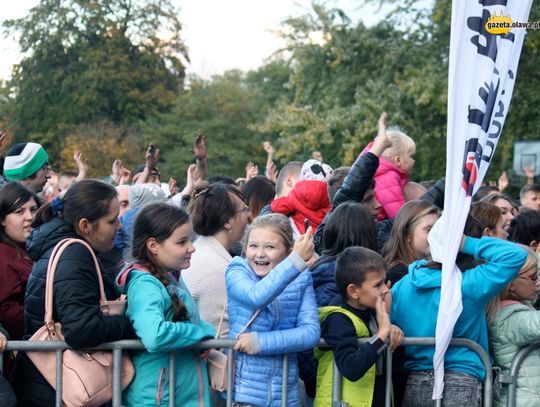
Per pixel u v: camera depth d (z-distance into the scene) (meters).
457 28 3.72
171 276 3.72
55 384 3.43
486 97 3.74
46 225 3.53
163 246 3.58
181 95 44.59
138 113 47.56
